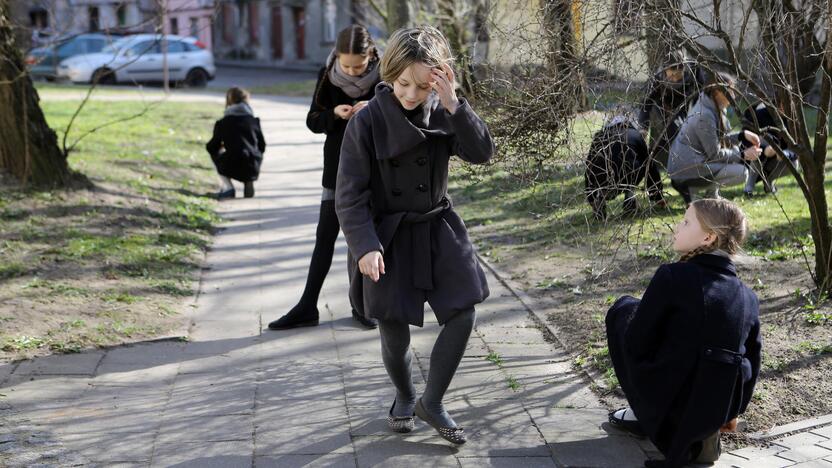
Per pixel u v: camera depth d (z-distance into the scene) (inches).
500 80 241.0
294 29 2284.7
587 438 194.5
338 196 180.2
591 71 214.2
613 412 199.3
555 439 194.2
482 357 246.5
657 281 174.4
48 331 257.4
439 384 185.0
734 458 183.0
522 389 222.8
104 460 182.9
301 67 2206.0
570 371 235.1
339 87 253.1
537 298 298.8
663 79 217.2
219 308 293.3
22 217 378.3
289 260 357.4
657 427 175.6
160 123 802.8
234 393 220.4
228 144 485.7
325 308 293.9
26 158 418.6
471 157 181.0
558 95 220.4
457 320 182.9
